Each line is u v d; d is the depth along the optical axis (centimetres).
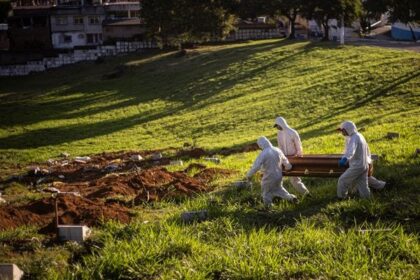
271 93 4638
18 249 1264
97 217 1481
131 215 1554
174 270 1138
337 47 5884
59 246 1280
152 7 7969
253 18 8206
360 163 1454
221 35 8112
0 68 8569
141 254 1184
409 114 3111
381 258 1147
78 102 5888
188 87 5662
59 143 4150
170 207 1656
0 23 9819
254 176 1914
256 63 5847
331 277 1095
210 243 1291
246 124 3900
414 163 1786
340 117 3497
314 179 1792
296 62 5525
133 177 2048
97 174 2642
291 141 1614
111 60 8088
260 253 1188
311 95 4222
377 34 7769
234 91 5081
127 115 4972
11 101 6394
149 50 8344
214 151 2941
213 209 1513
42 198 1812
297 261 1171
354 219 1354
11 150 3966
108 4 9831
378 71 4431
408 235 1258
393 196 1491
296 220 1384
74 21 9731
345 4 6525
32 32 9862
